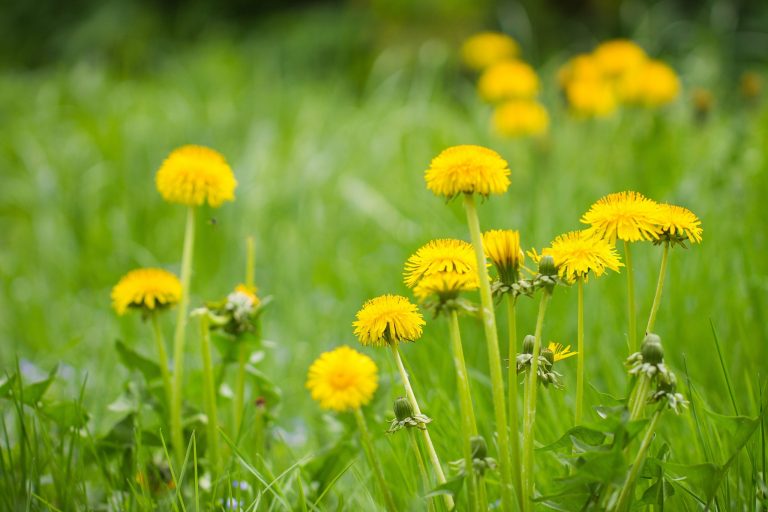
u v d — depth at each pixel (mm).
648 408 1577
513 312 1284
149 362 1869
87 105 6043
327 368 1325
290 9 9344
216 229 3965
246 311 1805
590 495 1276
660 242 1333
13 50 9398
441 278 1233
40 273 3955
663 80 3717
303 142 4855
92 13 9227
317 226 3922
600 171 3773
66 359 3086
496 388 1253
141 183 4535
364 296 3211
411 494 1643
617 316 2510
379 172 4477
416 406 1359
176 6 9328
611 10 7543
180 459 1767
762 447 1473
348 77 7266
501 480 1270
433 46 6992
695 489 1482
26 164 4938
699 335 2326
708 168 3379
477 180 1192
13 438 2148
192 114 5301
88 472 1893
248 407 2002
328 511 1791
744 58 6184
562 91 4074
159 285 1748
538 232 3072
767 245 2705
